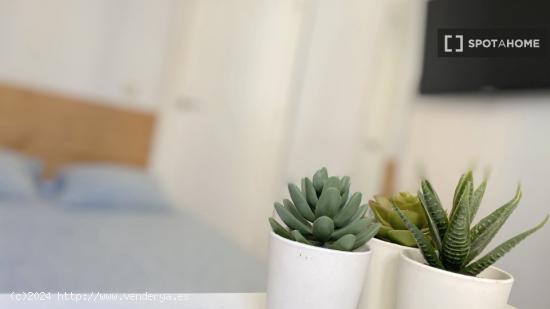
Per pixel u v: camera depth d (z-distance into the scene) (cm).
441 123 159
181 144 321
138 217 246
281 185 305
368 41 290
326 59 282
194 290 136
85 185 256
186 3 317
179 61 319
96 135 297
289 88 337
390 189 289
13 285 121
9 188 236
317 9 283
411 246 63
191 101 322
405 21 287
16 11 272
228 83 329
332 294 53
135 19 304
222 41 327
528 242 122
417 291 52
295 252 53
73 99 289
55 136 286
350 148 287
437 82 157
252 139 337
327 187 56
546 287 116
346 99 286
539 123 129
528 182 128
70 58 288
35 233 179
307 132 283
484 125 145
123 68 303
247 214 339
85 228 202
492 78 136
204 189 329
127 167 306
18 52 274
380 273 62
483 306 50
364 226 55
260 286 150
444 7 156
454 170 150
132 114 306
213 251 195
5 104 271
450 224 52
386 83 294
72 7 287
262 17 334
